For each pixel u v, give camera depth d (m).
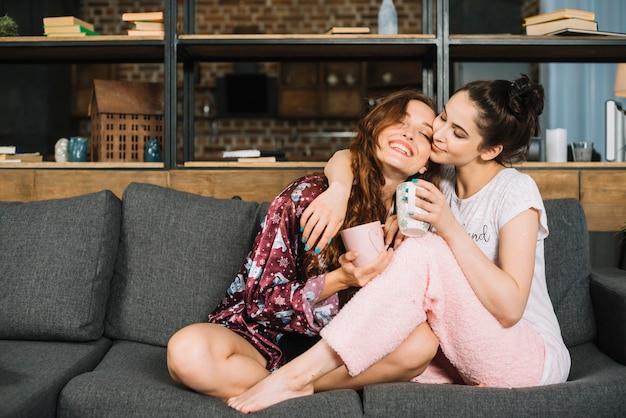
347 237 1.54
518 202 1.65
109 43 2.80
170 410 1.46
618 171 2.71
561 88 4.77
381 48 2.91
